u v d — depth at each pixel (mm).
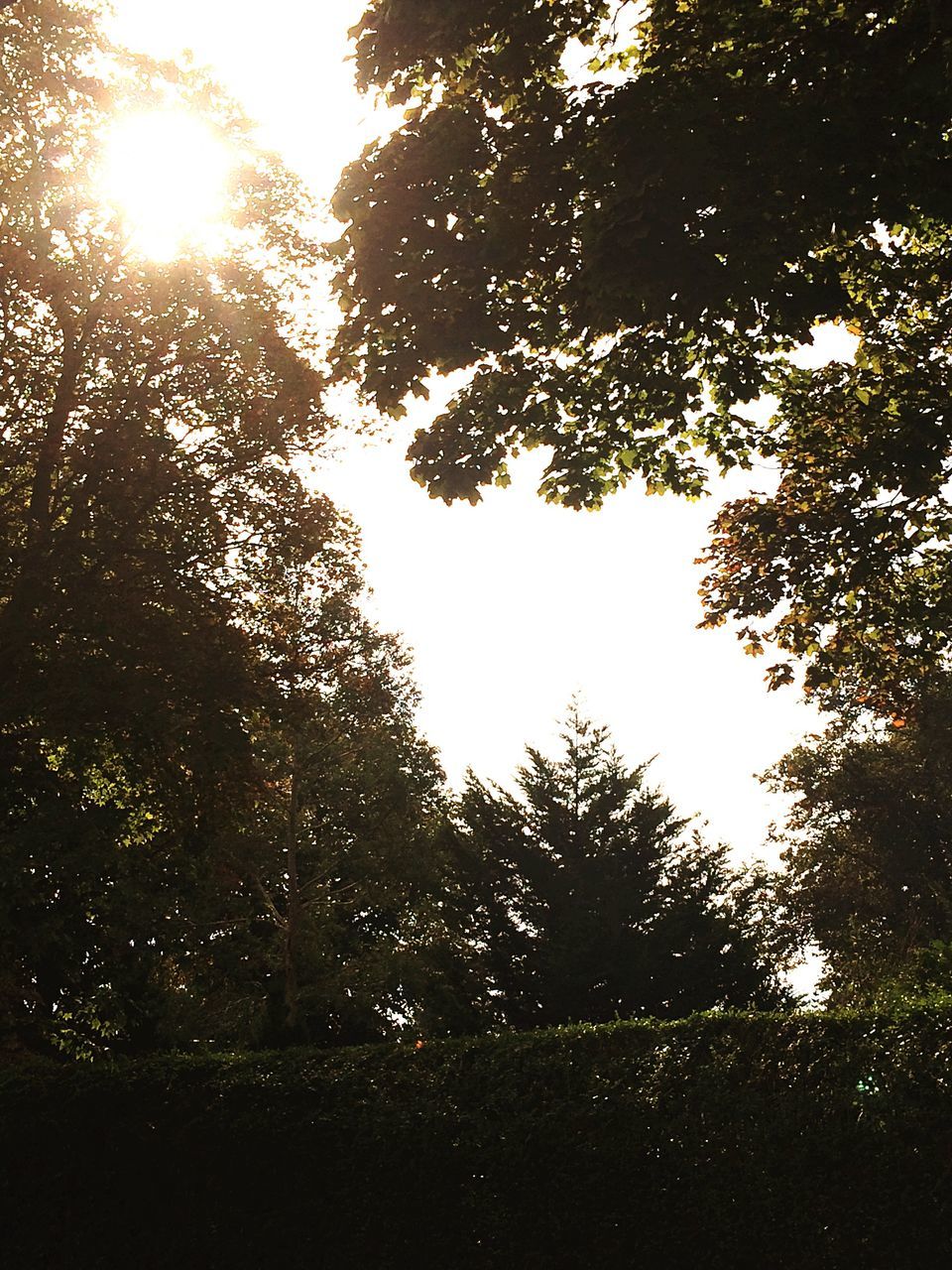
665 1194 8914
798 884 45406
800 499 17406
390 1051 11148
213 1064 11750
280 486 20375
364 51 10922
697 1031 9570
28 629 17562
